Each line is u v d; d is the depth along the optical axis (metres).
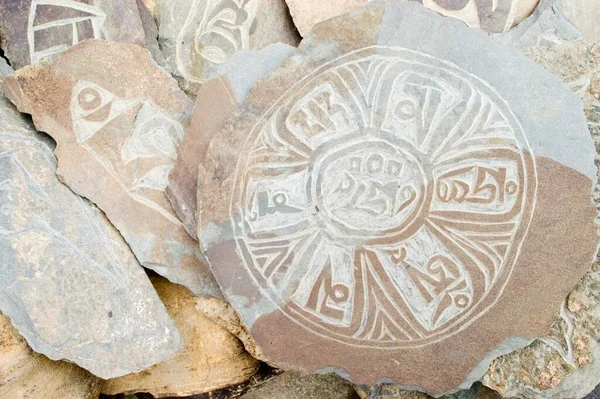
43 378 0.89
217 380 0.99
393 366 0.90
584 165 0.85
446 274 0.87
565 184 0.85
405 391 0.94
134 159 0.89
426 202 0.86
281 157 0.86
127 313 0.88
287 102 0.86
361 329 0.89
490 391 0.95
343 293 0.88
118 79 0.89
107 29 0.93
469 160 0.85
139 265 0.90
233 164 0.86
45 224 0.86
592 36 0.94
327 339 0.89
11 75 0.87
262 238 0.87
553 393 0.88
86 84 0.88
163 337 0.89
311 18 0.94
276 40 0.96
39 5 0.93
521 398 0.90
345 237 0.87
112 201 0.89
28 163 0.87
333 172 0.86
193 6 0.96
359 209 0.87
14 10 0.93
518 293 0.87
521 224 0.86
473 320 0.88
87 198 0.89
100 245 0.88
